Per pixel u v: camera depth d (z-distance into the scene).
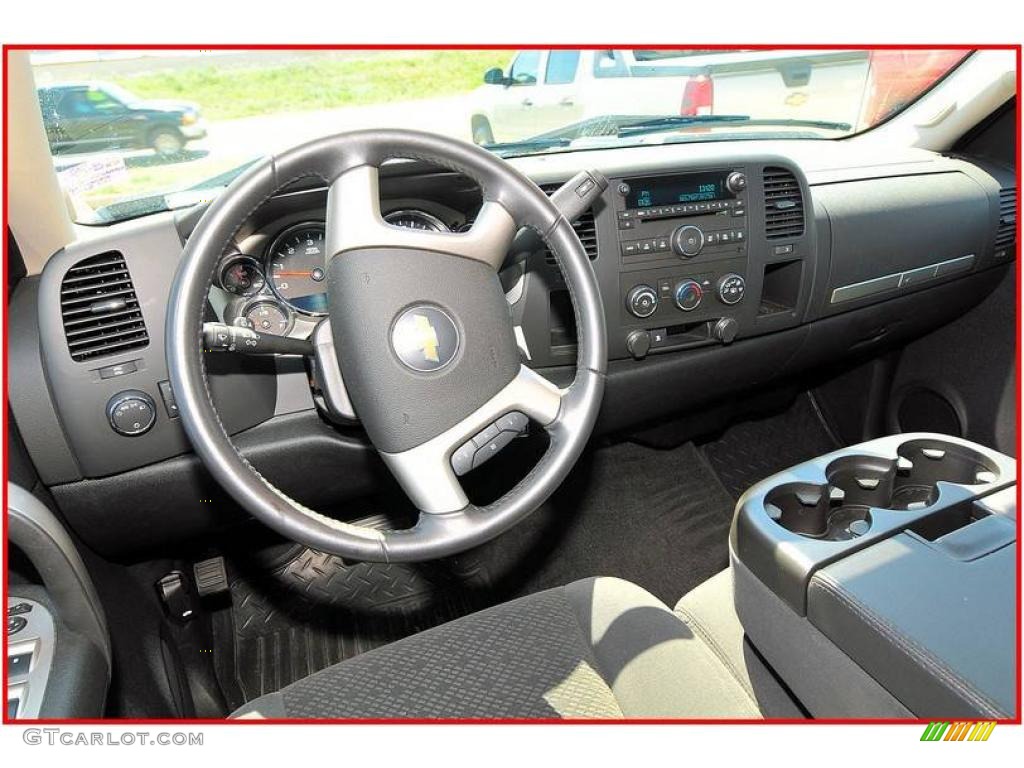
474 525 0.94
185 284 0.85
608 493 1.83
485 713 0.82
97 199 1.19
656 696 0.85
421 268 0.90
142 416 1.13
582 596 0.99
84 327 1.09
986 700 0.67
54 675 0.82
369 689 0.85
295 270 1.20
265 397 1.25
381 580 1.64
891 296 1.69
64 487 1.16
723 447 2.00
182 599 1.36
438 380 0.92
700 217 1.39
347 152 0.88
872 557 0.83
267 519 0.88
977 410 1.85
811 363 1.77
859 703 0.80
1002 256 1.82
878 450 1.04
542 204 0.95
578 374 1.00
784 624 0.88
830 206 1.55
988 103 1.74
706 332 1.50
